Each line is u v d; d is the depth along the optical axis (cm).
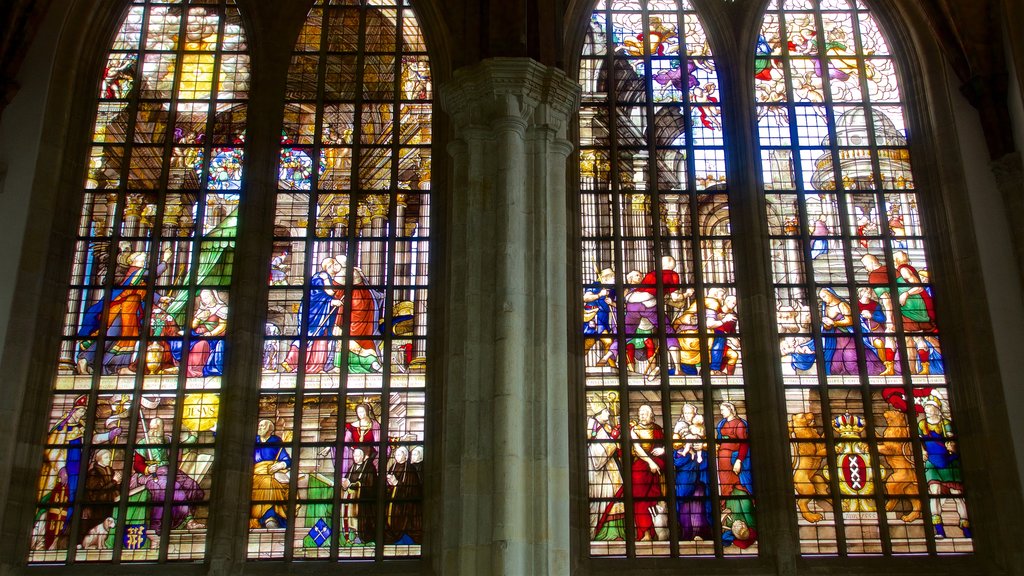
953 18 2033
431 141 2062
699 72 2122
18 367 1823
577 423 1848
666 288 1962
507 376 1539
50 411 1859
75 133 2020
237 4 2156
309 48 2139
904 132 2086
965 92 2030
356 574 1753
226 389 1861
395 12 2170
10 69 1981
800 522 1809
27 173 1942
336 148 2069
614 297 1953
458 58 2067
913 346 1930
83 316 1928
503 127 1691
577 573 1741
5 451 1773
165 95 2095
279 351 1916
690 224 2008
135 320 1930
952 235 1959
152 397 1880
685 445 1859
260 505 1817
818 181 2045
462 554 1466
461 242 1703
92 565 1755
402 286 1962
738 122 2056
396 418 1877
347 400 1889
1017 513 1759
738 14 2145
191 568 1752
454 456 1569
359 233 2005
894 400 1897
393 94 2109
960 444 1853
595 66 2122
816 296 1959
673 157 2058
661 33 2153
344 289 1961
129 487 1819
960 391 1875
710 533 1802
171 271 1967
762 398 1856
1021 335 1867
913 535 1805
